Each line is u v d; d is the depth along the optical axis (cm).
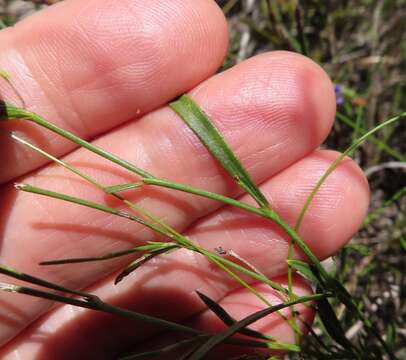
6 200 9
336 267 11
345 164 9
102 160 9
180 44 9
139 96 9
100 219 9
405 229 12
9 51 9
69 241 9
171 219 9
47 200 9
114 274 10
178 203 9
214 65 9
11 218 9
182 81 9
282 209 9
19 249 9
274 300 10
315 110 9
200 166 9
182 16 9
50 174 9
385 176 13
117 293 10
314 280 9
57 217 9
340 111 13
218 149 8
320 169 9
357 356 9
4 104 8
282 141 9
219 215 9
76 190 9
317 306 9
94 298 7
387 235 12
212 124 8
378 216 12
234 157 8
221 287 10
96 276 10
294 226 9
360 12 14
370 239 12
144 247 8
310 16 14
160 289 10
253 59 9
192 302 10
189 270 10
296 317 9
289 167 9
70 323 10
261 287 10
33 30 9
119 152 9
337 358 9
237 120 9
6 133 9
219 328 10
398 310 11
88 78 9
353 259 11
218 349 10
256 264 9
